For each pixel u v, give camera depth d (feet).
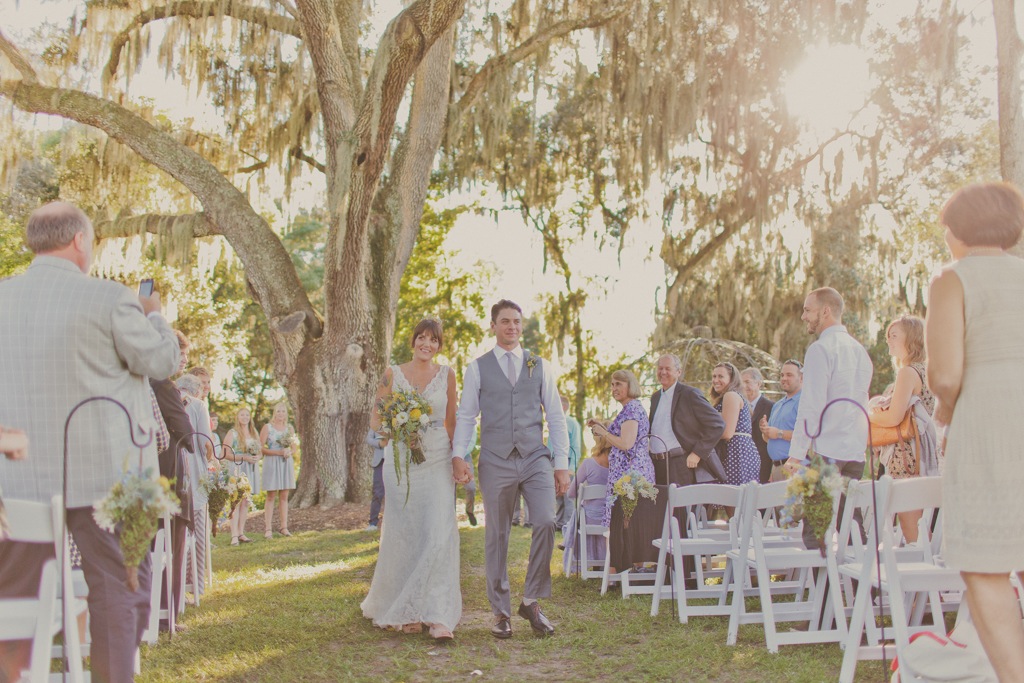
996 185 10.33
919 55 53.72
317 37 42.88
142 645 16.29
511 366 17.75
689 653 15.37
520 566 26.07
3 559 10.67
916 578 12.58
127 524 9.89
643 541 20.94
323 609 19.85
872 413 18.31
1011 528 9.47
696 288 73.31
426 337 18.12
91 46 48.29
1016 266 10.14
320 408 47.96
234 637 17.08
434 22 34.86
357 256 45.57
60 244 10.85
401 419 16.98
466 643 16.75
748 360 62.13
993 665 9.60
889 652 13.20
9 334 10.38
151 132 48.39
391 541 18.03
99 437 10.48
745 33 54.90
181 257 50.88
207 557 23.91
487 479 17.37
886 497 12.22
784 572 22.24
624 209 77.00
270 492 36.76
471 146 56.90
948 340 9.97
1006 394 9.64
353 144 41.93
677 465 22.06
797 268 69.05
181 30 49.24
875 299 68.49
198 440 21.68
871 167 64.13
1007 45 32.68
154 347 10.91
